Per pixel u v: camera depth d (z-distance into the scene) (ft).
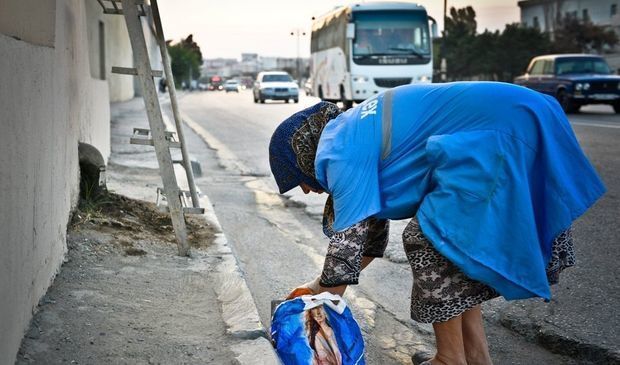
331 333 9.55
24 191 9.98
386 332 13.02
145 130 19.30
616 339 12.34
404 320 13.58
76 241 15.10
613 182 28.43
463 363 9.52
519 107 8.96
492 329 13.23
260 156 40.19
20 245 9.68
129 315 11.55
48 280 12.14
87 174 18.86
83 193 18.62
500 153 8.72
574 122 57.21
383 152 9.28
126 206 18.99
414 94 9.46
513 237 8.66
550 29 203.82
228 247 16.39
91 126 24.49
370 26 72.28
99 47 52.75
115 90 86.53
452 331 9.45
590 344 12.12
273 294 15.06
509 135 8.82
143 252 15.30
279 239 20.22
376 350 12.19
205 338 10.85
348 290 15.29
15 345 9.32
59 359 9.73
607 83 68.44
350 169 9.17
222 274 14.07
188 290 13.05
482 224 8.65
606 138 43.70
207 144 46.39
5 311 8.63
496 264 8.64
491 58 164.14
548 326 12.92
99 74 51.80
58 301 11.72
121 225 16.98
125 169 28.86
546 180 8.84
